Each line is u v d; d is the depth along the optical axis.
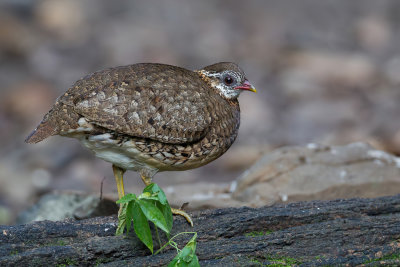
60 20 25.92
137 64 8.89
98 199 11.09
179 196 12.08
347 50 25.16
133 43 24.45
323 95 21.56
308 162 11.77
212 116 8.88
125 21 26.41
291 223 8.45
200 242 8.16
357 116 19.75
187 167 8.98
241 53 24.72
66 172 17.62
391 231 8.35
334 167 11.66
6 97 21.25
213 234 8.22
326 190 11.19
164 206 7.63
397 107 20.12
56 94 21.45
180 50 24.48
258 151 18.05
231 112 9.54
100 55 23.88
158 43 24.64
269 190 11.30
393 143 15.03
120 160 8.59
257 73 23.08
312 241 8.18
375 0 29.47
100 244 7.73
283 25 27.19
